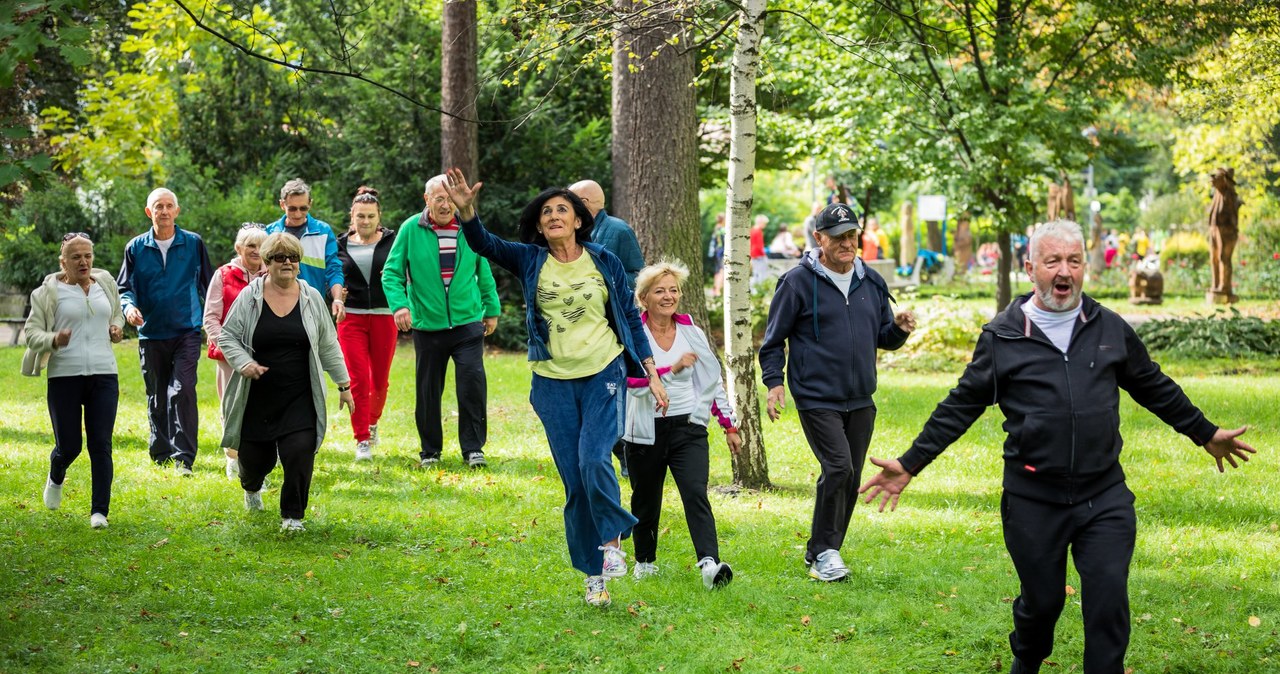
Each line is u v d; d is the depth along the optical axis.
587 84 20.09
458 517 7.62
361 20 16.89
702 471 6.12
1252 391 13.78
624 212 13.55
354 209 9.65
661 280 6.02
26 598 5.72
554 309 5.58
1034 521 4.38
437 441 9.43
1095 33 17.67
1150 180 53.03
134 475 8.58
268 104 20.08
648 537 6.30
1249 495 8.59
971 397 4.55
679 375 6.06
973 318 18.83
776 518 7.80
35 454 9.31
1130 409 12.45
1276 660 5.24
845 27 16.75
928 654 5.26
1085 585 4.24
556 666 5.07
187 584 6.03
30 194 18.77
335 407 12.34
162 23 12.24
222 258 18.58
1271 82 16.72
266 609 5.71
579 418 5.62
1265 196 29.47
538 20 8.95
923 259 36.75
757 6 8.27
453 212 9.19
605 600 5.74
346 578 6.21
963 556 6.91
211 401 12.47
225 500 7.87
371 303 9.59
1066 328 4.43
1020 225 17.72
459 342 9.31
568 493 5.65
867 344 6.39
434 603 5.84
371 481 8.70
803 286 6.38
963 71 17.09
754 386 8.80
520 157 19.05
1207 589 6.24
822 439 6.33
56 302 7.16
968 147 17.14
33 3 4.25
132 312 8.67
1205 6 16.30
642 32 9.29
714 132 20.75
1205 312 25.39
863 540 7.25
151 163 19.84
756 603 5.86
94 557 6.47
